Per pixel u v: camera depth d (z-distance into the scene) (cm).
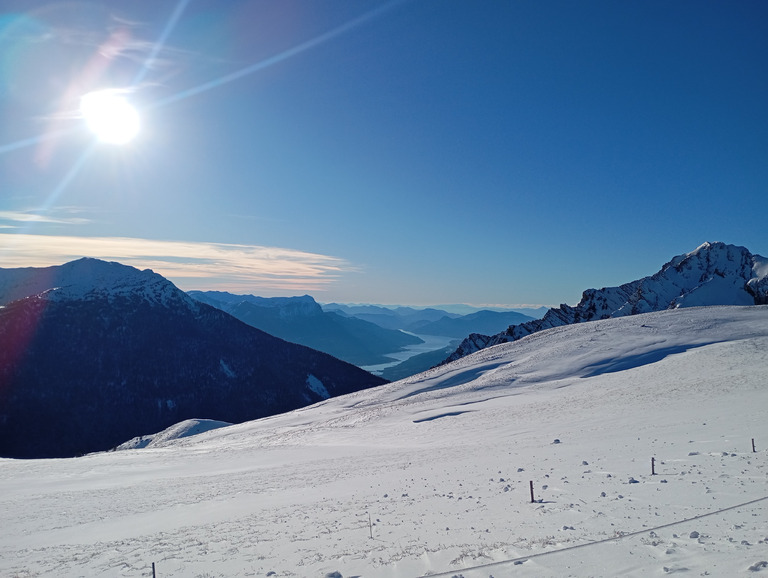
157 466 3812
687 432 2177
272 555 1137
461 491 1586
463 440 3272
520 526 1112
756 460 1488
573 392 4803
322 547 1148
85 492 2662
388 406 6525
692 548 867
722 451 1677
